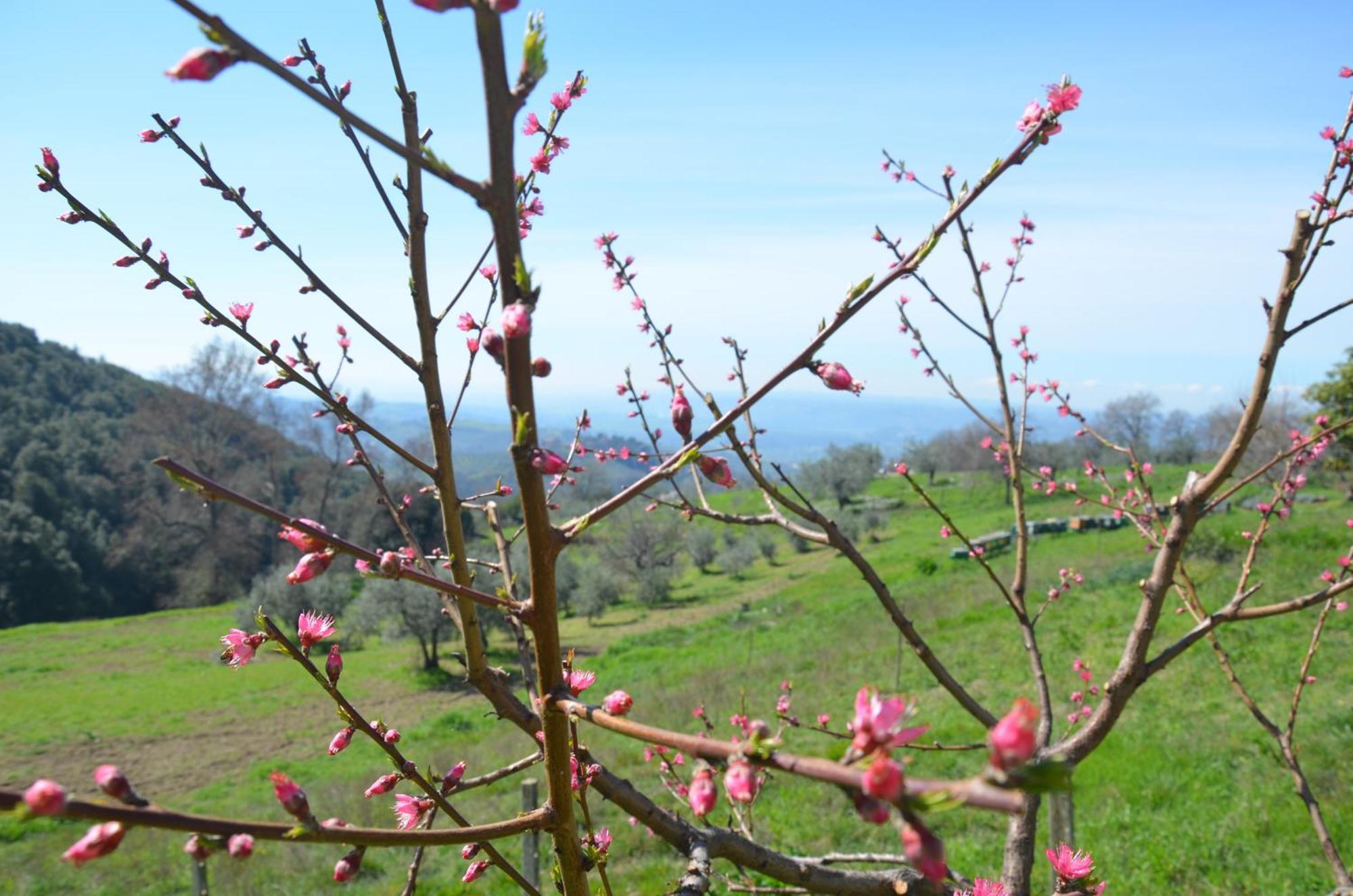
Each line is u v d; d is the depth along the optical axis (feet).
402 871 33.01
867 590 94.68
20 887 34.14
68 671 89.97
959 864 25.89
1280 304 7.49
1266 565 58.13
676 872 28.43
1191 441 180.86
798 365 4.53
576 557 144.66
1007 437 9.96
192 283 6.43
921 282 9.64
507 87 3.84
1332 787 28.07
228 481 152.15
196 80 3.21
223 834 3.41
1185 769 30.96
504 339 3.97
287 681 82.38
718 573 150.71
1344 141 7.29
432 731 61.52
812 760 3.07
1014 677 46.24
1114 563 72.95
